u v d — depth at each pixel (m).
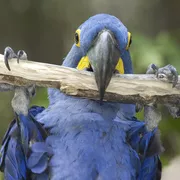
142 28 22.45
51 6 23.08
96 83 8.88
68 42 23.39
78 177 9.11
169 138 18.02
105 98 8.98
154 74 9.04
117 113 9.90
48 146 9.46
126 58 10.17
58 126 9.55
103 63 9.12
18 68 8.80
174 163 18.47
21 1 23.03
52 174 9.31
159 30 22.31
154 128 9.59
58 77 8.84
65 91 8.89
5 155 10.14
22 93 9.21
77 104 9.70
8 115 20.77
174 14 22.22
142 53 18.03
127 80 8.94
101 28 9.48
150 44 18.45
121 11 22.58
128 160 9.39
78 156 9.17
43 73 8.83
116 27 9.53
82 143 9.26
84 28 9.72
